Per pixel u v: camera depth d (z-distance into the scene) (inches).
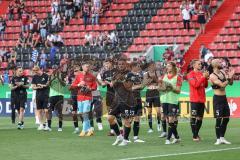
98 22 2196.1
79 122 1409.9
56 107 1182.9
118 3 2231.8
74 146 897.5
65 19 2236.7
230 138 1007.6
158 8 2165.4
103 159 745.0
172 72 946.7
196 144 915.4
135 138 958.4
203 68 1656.0
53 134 1106.1
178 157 753.6
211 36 2001.7
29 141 974.4
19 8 2322.8
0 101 1736.0
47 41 2155.5
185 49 1989.4
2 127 1296.8
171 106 933.2
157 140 986.1
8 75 2039.9
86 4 2214.6
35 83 1205.1
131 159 736.3
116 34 2117.4
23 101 1245.7
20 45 2207.2
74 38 2187.5
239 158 741.9
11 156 783.7
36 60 2089.1
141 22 2144.4
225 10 2082.9
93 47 2079.2
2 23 2290.8
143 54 1948.8
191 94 970.1
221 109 906.7
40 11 2333.9
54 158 761.0
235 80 1678.2
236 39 1962.4
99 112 1186.0
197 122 969.5
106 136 1061.8
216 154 781.9
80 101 1069.1
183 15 2037.4
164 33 2071.9
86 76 1069.1
